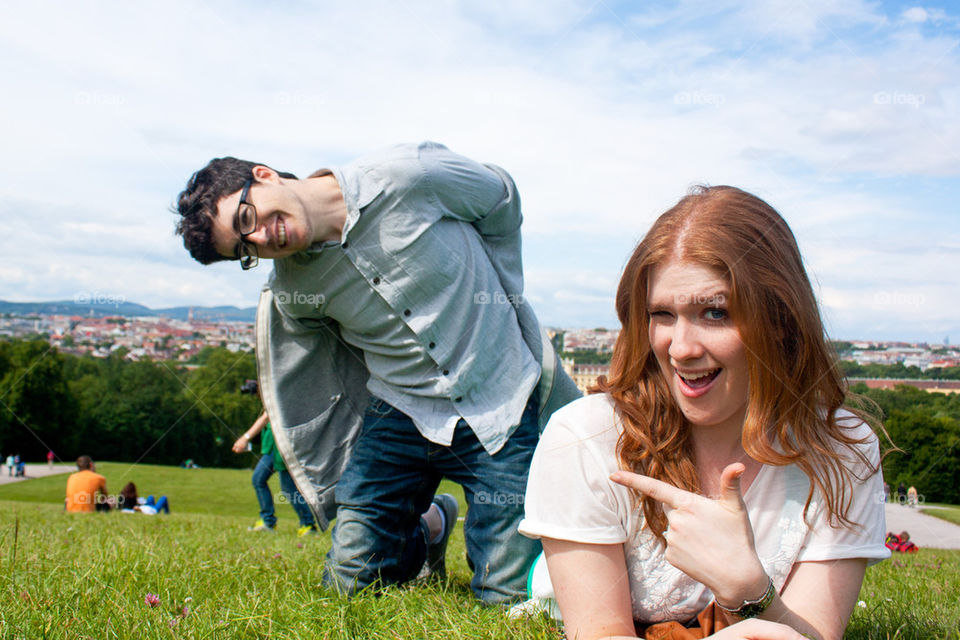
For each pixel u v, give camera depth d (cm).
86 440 5469
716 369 157
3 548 344
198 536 518
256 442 772
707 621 170
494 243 320
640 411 171
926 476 1623
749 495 172
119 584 262
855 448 169
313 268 292
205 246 281
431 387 293
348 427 339
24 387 5159
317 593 273
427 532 323
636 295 166
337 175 285
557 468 177
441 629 214
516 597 265
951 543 924
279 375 329
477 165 307
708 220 153
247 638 208
